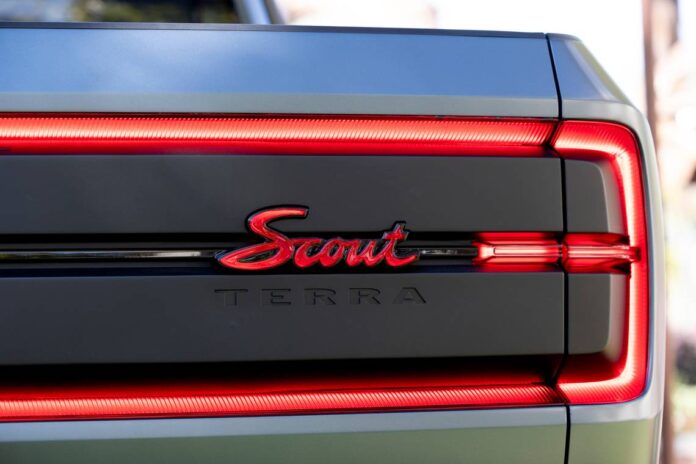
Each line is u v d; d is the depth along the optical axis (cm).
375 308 135
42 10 251
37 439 133
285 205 133
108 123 134
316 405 139
